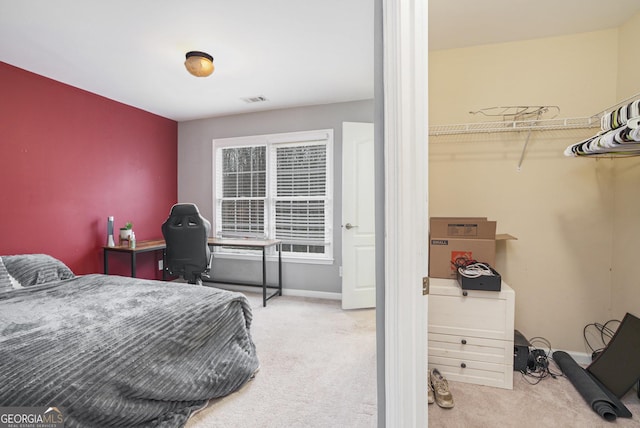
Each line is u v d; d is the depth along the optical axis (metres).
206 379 1.70
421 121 0.91
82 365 1.21
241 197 4.17
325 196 3.77
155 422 1.48
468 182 2.27
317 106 3.75
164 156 4.21
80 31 2.15
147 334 1.48
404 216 0.91
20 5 1.85
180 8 1.90
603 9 1.82
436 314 1.93
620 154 1.72
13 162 2.68
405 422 0.93
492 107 2.22
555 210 2.15
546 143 2.14
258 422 1.61
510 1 1.75
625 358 1.76
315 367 2.16
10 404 1.03
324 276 3.79
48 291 1.99
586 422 1.55
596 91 2.05
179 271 3.23
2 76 2.61
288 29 2.15
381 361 1.03
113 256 3.53
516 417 1.60
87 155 3.26
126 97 3.47
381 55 0.99
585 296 2.12
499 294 1.84
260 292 4.04
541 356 2.07
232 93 3.36
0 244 2.61
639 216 1.84
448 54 2.29
